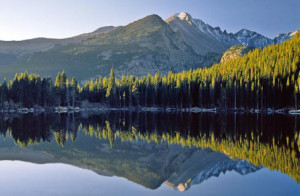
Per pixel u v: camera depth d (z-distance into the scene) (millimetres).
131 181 21906
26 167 26359
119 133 50438
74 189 19828
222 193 18922
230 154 31422
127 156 31391
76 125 64312
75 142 40844
